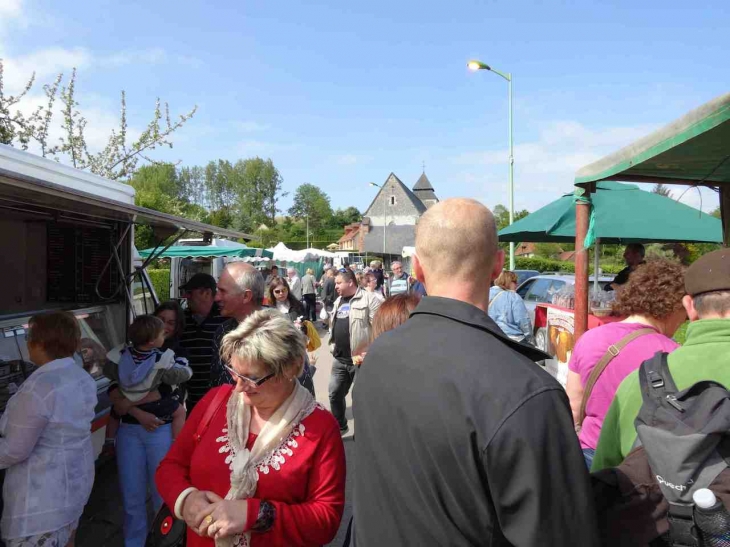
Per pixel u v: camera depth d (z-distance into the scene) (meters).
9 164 3.49
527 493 1.07
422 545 1.18
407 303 3.02
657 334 2.27
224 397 2.12
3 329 3.96
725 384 1.48
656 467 1.31
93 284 5.13
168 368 3.45
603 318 4.64
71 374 2.77
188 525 1.88
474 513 1.14
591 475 1.47
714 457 1.26
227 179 114.81
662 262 2.39
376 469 1.29
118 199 4.98
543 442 1.09
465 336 1.29
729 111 2.48
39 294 5.04
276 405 1.99
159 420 3.45
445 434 1.15
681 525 1.26
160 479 2.06
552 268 30.06
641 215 5.60
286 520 1.82
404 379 1.27
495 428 1.10
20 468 2.59
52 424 2.61
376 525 1.28
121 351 3.69
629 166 3.20
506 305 5.98
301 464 1.92
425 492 1.18
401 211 85.69
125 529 3.44
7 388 3.44
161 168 87.69
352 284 5.82
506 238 8.05
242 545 1.80
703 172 3.94
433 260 1.44
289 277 15.52
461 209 1.45
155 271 16.50
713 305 1.62
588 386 2.34
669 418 1.34
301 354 1.99
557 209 6.00
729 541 1.19
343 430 5.99
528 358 1.31
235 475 1.89
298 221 131.62
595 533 1.12
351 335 5.54
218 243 15.11
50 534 2.59
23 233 5.00
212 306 4.05
